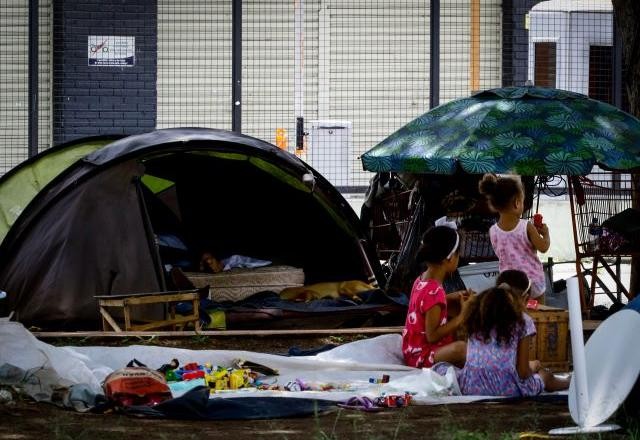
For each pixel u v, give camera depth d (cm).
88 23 3112
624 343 1065
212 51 3134
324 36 3136
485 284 1867
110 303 1752
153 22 3123
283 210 2245
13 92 3092
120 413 1168
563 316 1477
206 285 2044
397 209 2267
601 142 1727
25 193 2352
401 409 1209
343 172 3158
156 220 2188
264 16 3127
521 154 1706
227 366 1455
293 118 3147
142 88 3131
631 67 2025
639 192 2002
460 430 1059
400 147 1817
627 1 2019
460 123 1803
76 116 3120
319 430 1054
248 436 1051
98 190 1934
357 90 3155
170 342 1702
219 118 3144
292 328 1897
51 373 1248
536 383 1292
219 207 2250
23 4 3077
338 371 1434
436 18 3127
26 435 1048
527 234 1614
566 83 3177
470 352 1300
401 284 2055
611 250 1891
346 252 2192
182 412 1152
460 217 2022
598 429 1036
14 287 1911
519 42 3155
